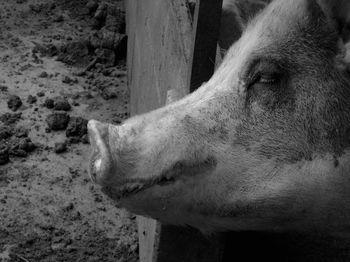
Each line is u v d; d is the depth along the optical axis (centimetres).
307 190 136
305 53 135
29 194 212
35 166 221
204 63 149
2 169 219
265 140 134
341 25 135
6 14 308
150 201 136
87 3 319
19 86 258
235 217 139
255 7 158
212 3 145
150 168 133
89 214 208
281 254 167
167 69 176
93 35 288
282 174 135
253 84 135
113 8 306
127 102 258
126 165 132
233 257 167
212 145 134
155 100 187
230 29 160
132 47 261
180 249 155
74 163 223
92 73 272
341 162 135
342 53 135
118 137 132
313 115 134
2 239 198
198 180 135
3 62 272
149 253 170
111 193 134
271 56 135
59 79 266
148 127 134
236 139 134
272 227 142
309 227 142
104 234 203
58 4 320
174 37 173
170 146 133
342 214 139
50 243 199
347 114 135
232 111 135
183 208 138
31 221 203
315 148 135
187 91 151
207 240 154
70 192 213
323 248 164
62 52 280
